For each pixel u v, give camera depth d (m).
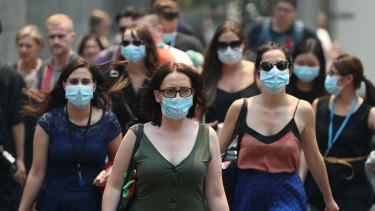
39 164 10.92
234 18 39.03
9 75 14.29
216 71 13.55
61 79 11.16
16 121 14.42
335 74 12.54
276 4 18.84
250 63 13.73
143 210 9.05
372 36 26.12
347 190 12.32
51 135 10.91
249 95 13.26
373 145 13.46
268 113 10.47
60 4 27.28
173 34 17.20
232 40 13.16
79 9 28.42
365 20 26.45
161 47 14.08
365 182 12.36
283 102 10.52
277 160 10.34
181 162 9.03
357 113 12.47
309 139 10.61
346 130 12.41
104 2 39.59
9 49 22.83
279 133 10.34
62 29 14.74
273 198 10.26
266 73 10.38
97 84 11.49
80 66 11.06
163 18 16.97
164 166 9.00
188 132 9.28
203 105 9.59
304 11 26.91
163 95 9.16
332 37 28.50
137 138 9.23
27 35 17.03
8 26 22.81
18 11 22.89
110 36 27.06
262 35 19.28
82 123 11.00
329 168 12.42
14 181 14.18
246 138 10.47
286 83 10.45
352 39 27.12
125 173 9.27
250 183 10.40
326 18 29.36
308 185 12.50
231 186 10.68
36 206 10.98
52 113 11.01
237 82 13.40
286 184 10.30
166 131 9.27
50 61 15.00
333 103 12.67
